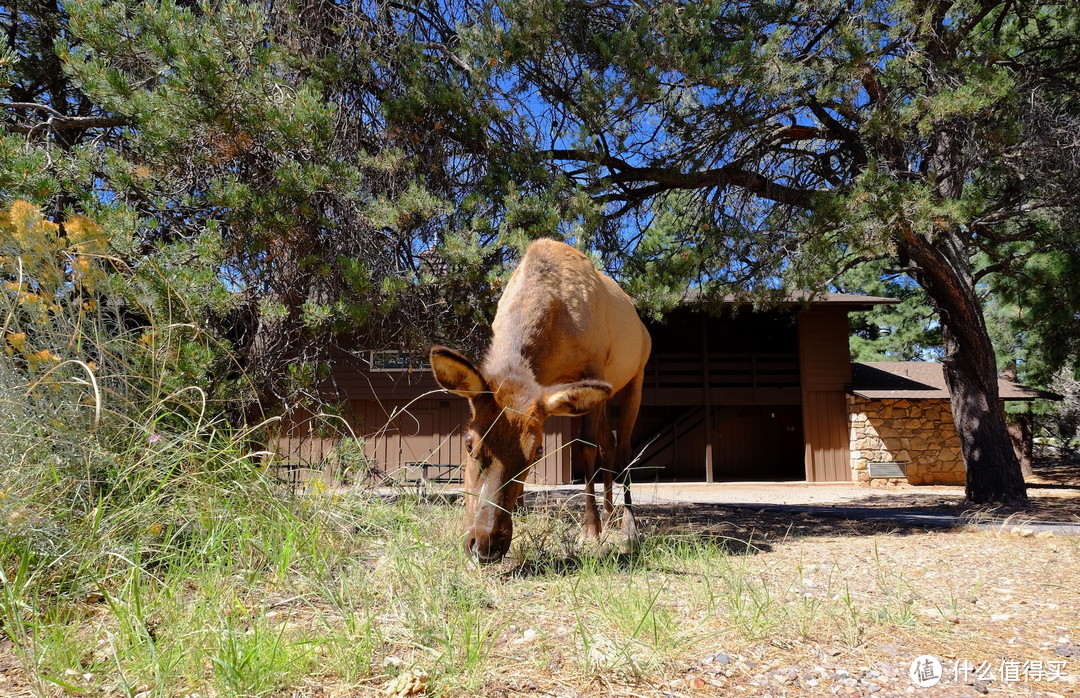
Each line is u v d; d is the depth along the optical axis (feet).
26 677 6.50
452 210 17.88
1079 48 31.71
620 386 17.46
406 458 54.75
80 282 11.13
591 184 23.99
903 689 6.75
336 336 19.89
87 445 9.76
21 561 8.31
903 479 57.72
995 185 32.99
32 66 24.12
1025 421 66.64
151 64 16.75
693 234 33.14
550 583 10.47
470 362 10.13
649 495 40.73
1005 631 8.75
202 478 10.01
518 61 22.74
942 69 24.41
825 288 30.40
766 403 61.72
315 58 19.40
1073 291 36.99
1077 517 25.85
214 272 15.72
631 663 7.00
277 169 16.42
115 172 15.78
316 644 7.02
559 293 13.05
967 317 34.50
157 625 7.74
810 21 27.40
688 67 22.54
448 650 7.04
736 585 10.17
